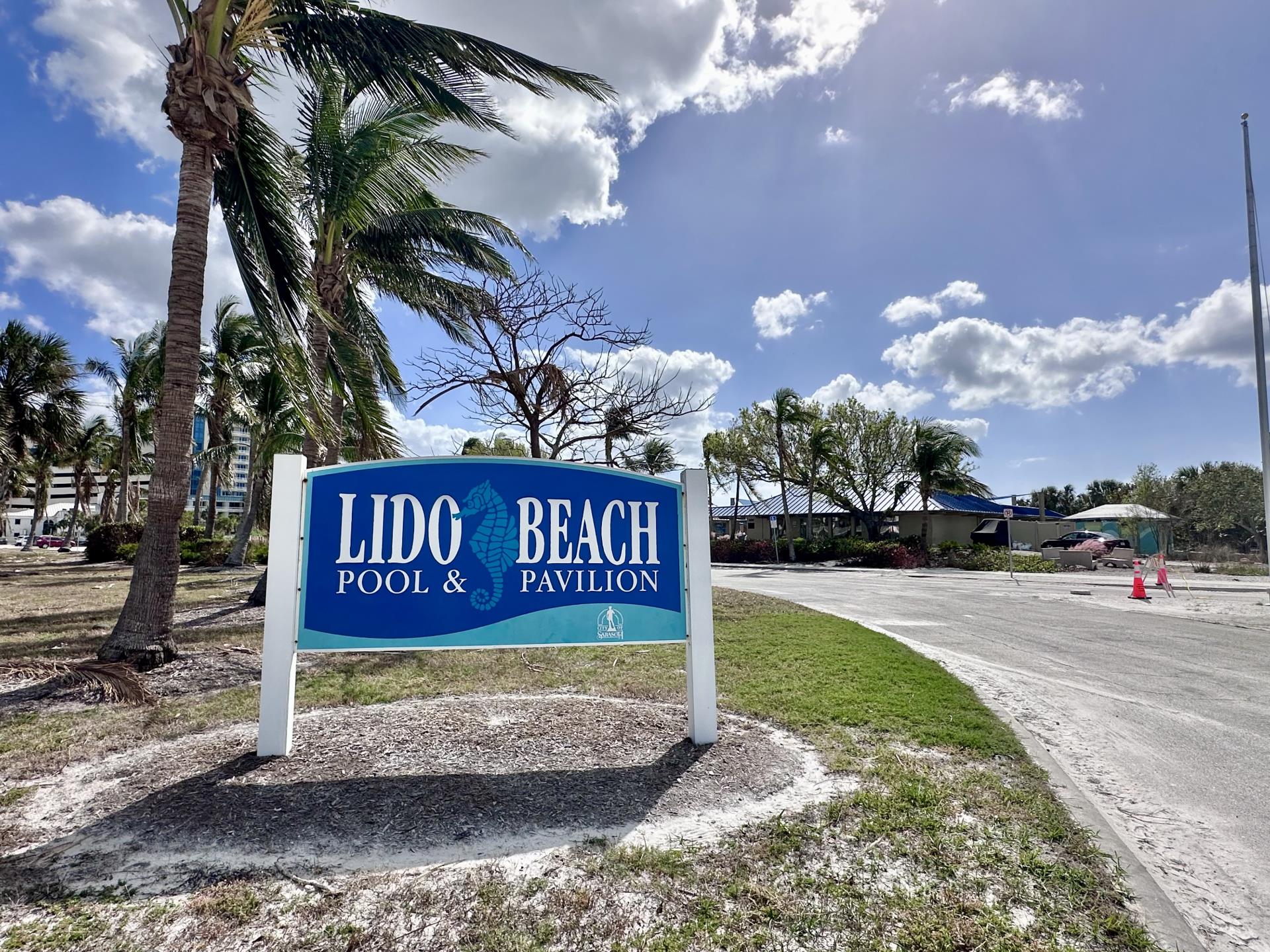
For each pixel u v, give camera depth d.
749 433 32.25
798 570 26.02
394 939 2.29
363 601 4.14
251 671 6.40
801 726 4.72
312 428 8.42
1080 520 34.91
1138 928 2.36
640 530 4.55
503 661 7.24
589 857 2.82
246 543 22.19
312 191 10.24
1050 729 4.87
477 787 3.51
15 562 28.52
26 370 25.08
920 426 30.39
